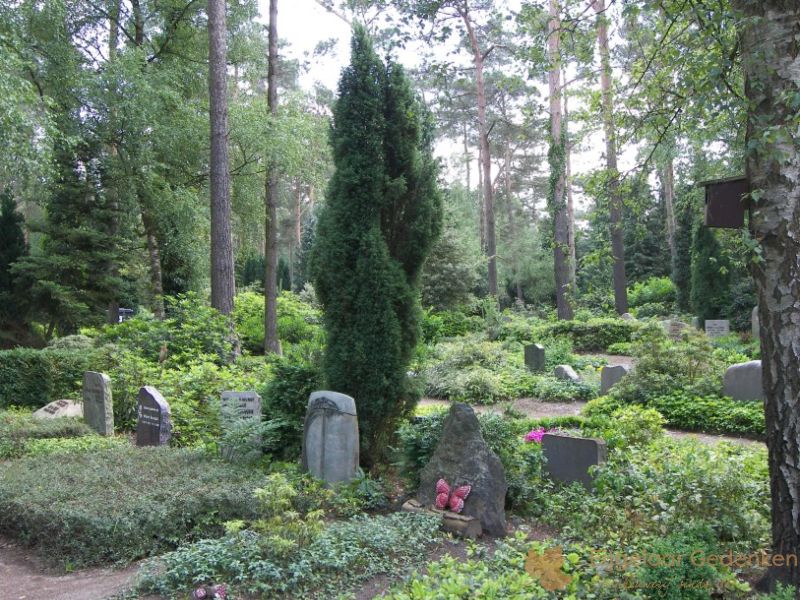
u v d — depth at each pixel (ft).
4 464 25.67
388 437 26.45
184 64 73.87
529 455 24.64
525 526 20.80
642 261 146.10
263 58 75.97
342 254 25.84
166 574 15.76
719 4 17.93
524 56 23.43
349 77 26.30
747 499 20.10
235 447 25.32
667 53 21.84
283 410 28.50
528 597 14.14
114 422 37.42
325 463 23.95
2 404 42.16
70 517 18.71
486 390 51.37
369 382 25.49
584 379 54.90
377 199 25.84
